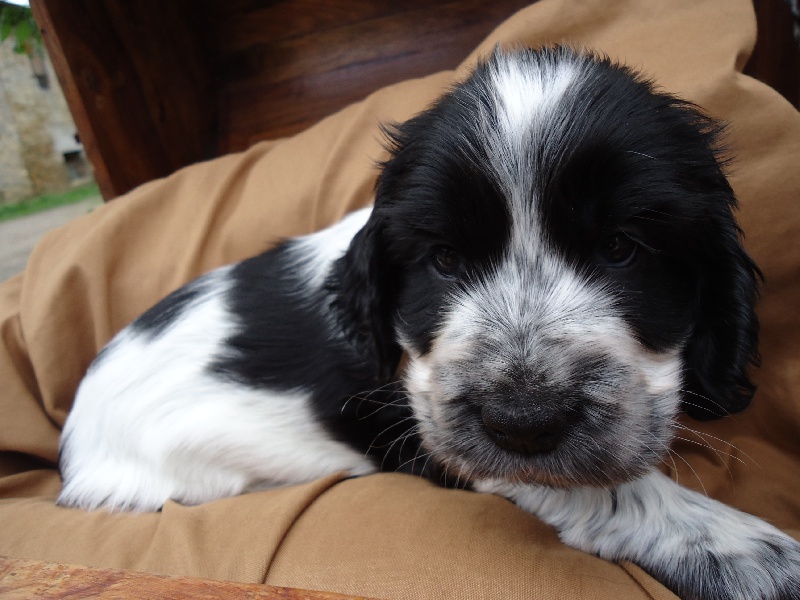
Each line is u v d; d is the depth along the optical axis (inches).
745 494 8.2
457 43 15.5
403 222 6.5
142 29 15.2
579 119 6.0
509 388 5.5
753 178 8.4
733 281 6.6
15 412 10.6
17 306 11.9
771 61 12.5
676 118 6.4
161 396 9.1
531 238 6.0
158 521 8.2
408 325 6.8
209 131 17.4
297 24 16.5
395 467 8.6
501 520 6.9
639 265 6.1
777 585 6.4
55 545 8.0
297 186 11.9
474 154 6.0
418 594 6.0
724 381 6.8
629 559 6.9
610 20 10.6
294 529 7.2
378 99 12.0
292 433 8.7
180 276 11.7
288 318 8.9
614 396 5.7
